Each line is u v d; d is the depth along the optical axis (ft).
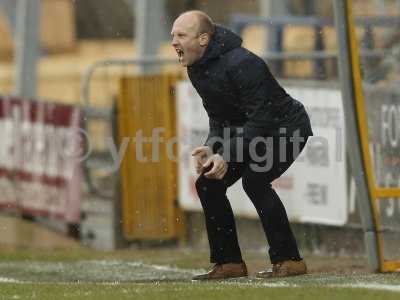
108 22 307.37
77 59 278.05
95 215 120.57
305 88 98.12
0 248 113.39
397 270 73.36
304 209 99.96
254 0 125.70
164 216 114.62
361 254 94.84
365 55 98.78
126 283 68.49
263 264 88.48
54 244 119.85
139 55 163.02
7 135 130.41
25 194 127.95
